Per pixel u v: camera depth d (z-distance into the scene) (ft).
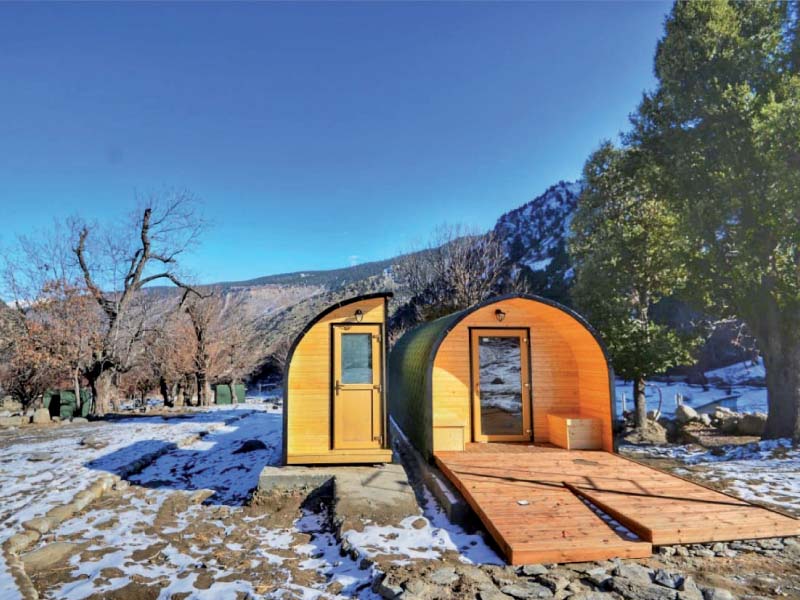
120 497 22.03
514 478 20.71
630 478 20.61
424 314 76.64
